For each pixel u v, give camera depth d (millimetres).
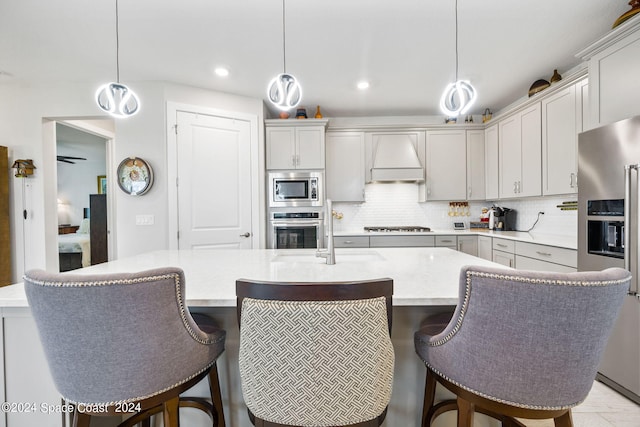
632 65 1729
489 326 826
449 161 3918
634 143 1660
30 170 3180
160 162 3084
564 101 2609
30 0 1901
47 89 3158
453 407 1194
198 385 1349
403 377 1297
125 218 3090
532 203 3514
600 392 1810
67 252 5051
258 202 3604
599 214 1874
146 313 843
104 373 851
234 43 2408
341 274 1344
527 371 807
